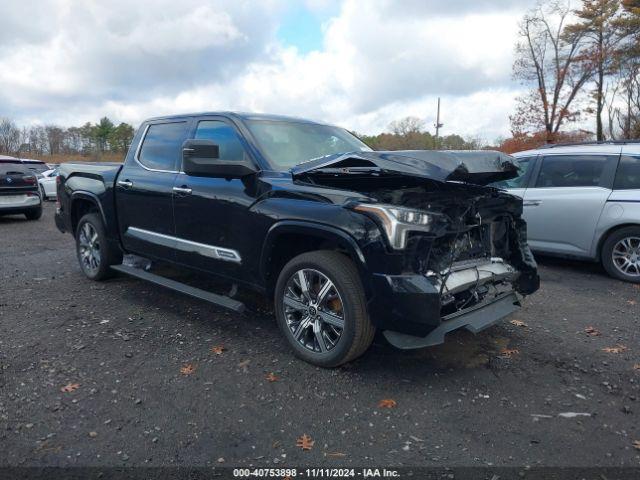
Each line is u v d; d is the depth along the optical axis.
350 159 3.28
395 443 2.73
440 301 3.17
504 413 3.06
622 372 3.66
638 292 5.79
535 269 4.27
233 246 4.00
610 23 23.47
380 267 3.12
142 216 4.94
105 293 5.40
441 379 3.48
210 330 4.32
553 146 7.06
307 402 3.14
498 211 3.97
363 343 3.37
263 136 4.19
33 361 3.65
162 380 3.41
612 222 6.20
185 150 3.93
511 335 4.34
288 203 3.58
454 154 3.24
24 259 7.35
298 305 3.65
